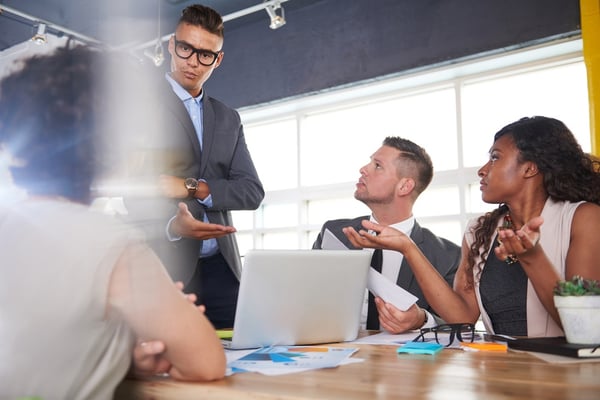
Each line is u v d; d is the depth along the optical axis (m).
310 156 4.57
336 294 1.24
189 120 2.06
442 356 1.01
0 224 0.71
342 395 0.67
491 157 1.65
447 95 3.98
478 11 3.63
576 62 3.52
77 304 0.68
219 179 2.07
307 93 4.32
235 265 2.12
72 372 0.70
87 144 0.71
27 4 4.46
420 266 1.52
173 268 1.86
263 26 4.59
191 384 0.76
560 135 1.57
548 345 1.01
